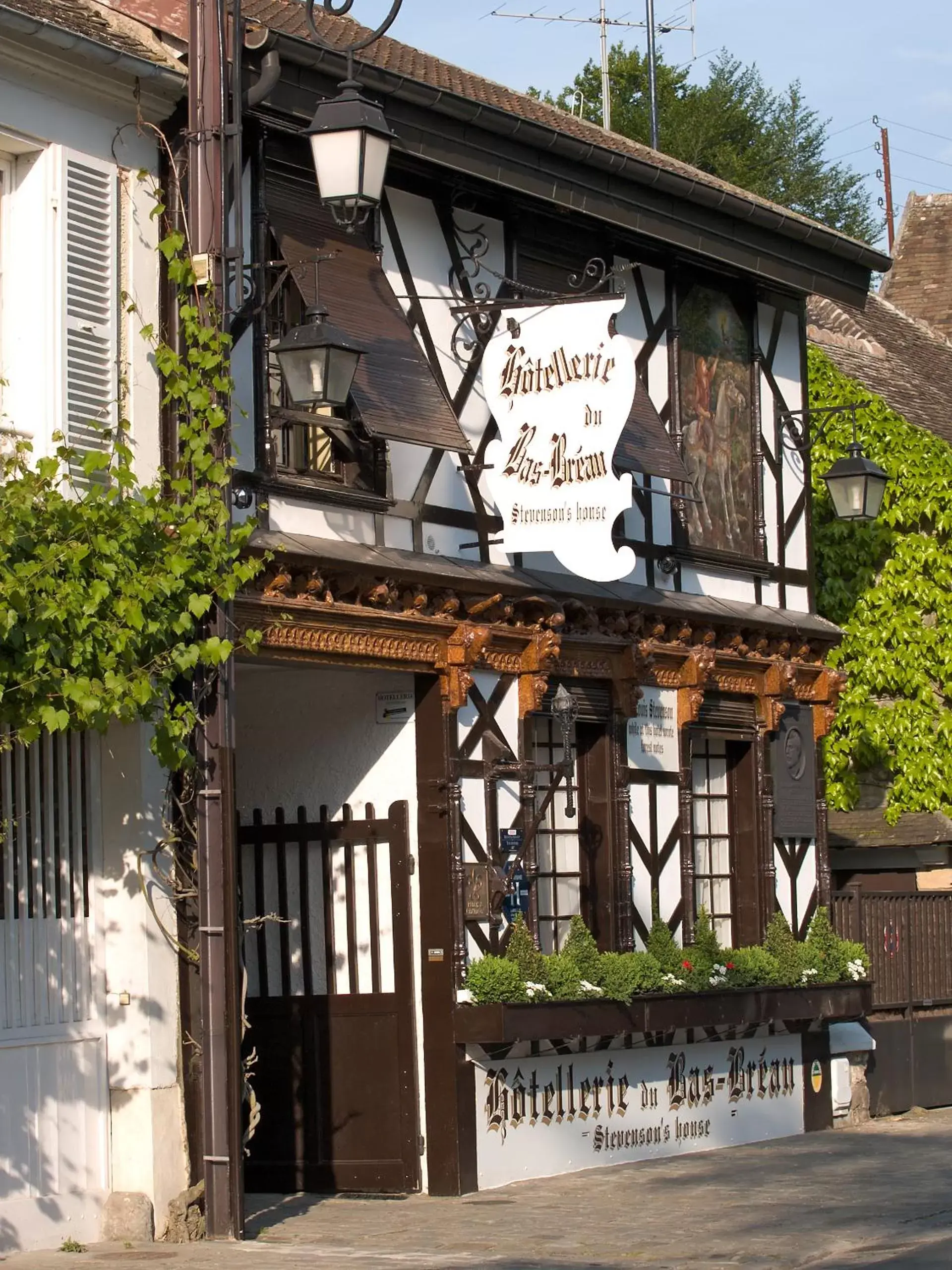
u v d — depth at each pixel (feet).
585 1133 45.01
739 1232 35.76
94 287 36.22
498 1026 40.86
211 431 35.96
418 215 43.55
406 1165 41.65
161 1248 34.30
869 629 65.72
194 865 36.06
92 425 35.65
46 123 35.42
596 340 41.29
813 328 71.67
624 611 47.19
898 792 64.85
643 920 47.78
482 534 44.19
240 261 36.58
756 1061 51.21
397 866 42.24
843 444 66.18
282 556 37.91
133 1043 35.60
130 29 38.04
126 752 35.94
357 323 40.60
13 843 34.60
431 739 42.19
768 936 51.26
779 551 54.44
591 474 41.06
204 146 36.45
